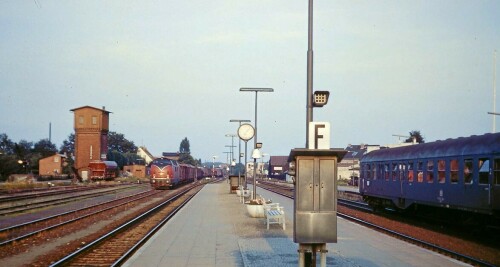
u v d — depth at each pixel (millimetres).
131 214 27703
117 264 11820
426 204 22141
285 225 20109
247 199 36656
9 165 74938
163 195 47875
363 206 34719
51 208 30562
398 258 12703
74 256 13172
